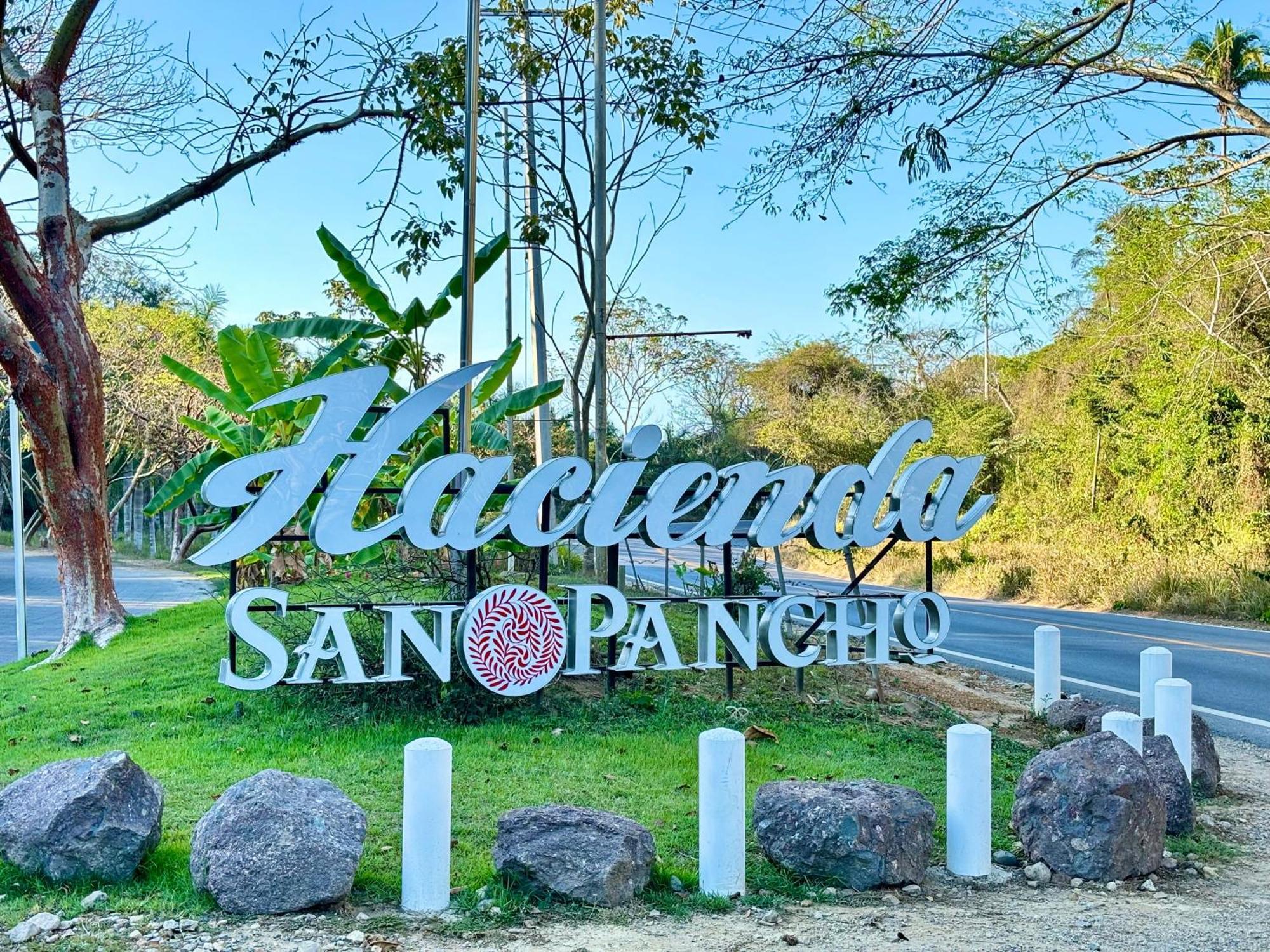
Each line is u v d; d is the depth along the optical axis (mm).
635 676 10578
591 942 5047
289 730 8852
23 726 9445
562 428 35094
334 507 8234
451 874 5809
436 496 8562
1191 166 14984
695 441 47219
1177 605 22875
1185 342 25625
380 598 9977
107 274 25094
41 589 35062
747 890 5855
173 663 11547
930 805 6301
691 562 34562
